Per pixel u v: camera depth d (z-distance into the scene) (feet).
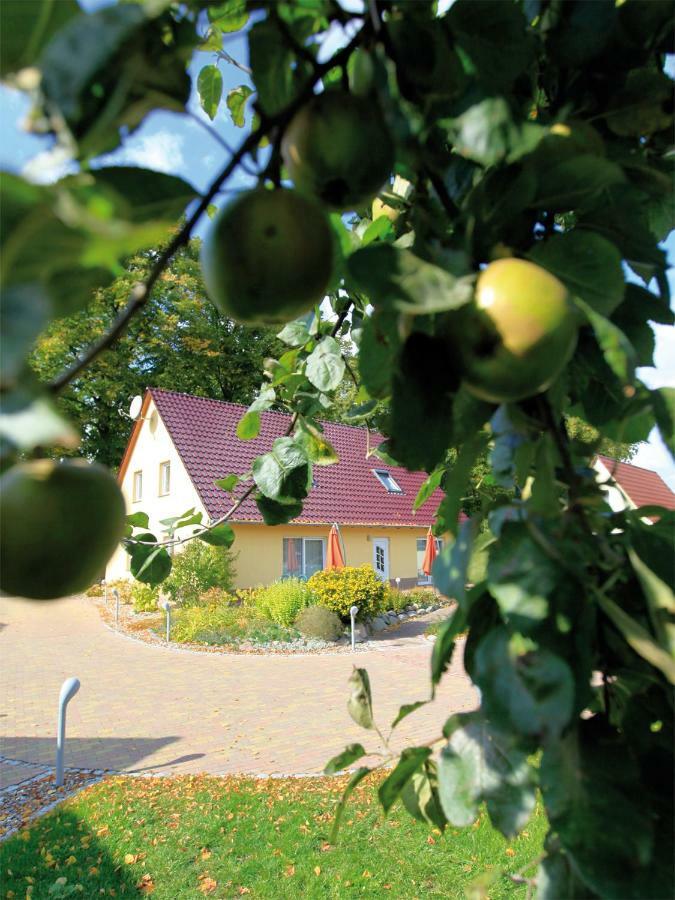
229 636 47.67
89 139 1.85
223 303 2.94
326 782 20.74
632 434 3.64
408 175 3.64
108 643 48.75
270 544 61.52
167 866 15.53
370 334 3.41
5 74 2.17
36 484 2.66
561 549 2.66
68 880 14.97
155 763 23.07
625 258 3.22
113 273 2.53
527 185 2.89
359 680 3.92
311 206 2.80
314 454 7.87
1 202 1.55
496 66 2.86
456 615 2.81
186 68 2.53
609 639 2.79
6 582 2.68
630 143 3.50
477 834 16.21
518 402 3.20
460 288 2.53
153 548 7.22
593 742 2.77
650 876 2.41
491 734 3.19
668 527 2.95
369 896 14.08
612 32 3.26
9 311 1.56
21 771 22.53
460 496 3.34
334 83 3.60
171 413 65.31
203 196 2.59
